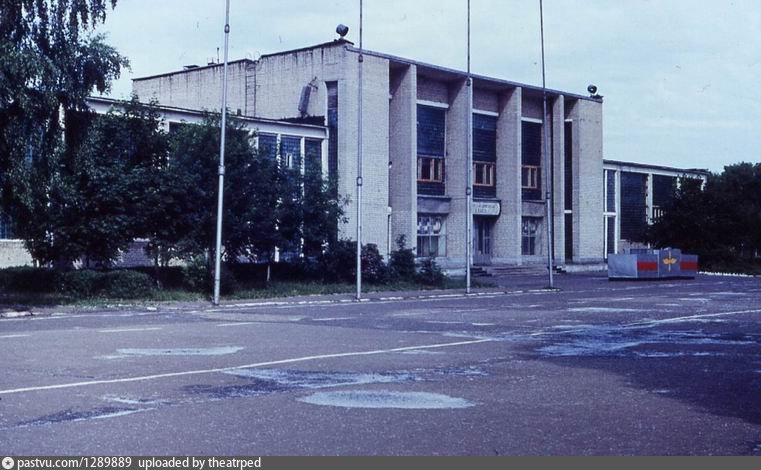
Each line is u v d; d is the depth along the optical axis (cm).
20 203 2639
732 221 6656
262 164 3444
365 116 4859
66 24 2644
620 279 5338
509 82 5850
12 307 2570
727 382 1198
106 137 3094
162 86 5566
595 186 6638
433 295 3747
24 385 1090
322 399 1012
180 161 3195
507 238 5956
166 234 3116
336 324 2150
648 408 985
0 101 2408
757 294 3788
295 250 3762
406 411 942
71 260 3089
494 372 1274
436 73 5428
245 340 1698
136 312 2620
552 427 868
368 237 4866
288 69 4997
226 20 3038
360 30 3594
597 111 6669
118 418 886
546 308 2856
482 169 5912
